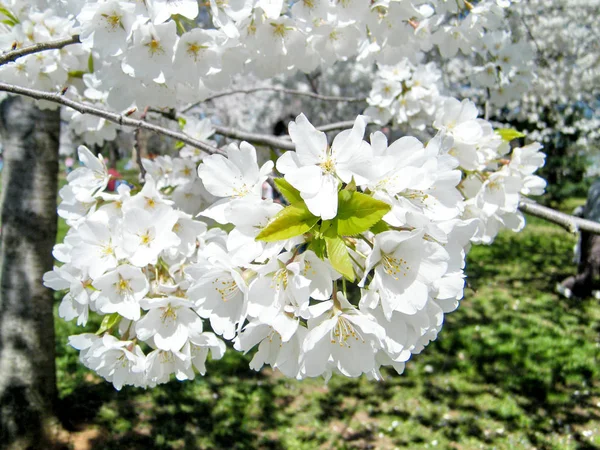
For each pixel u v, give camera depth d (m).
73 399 0.82
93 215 0.30
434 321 0.24
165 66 0.30
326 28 0.38
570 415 0.84
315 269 0.23
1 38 0.39
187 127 0.47
